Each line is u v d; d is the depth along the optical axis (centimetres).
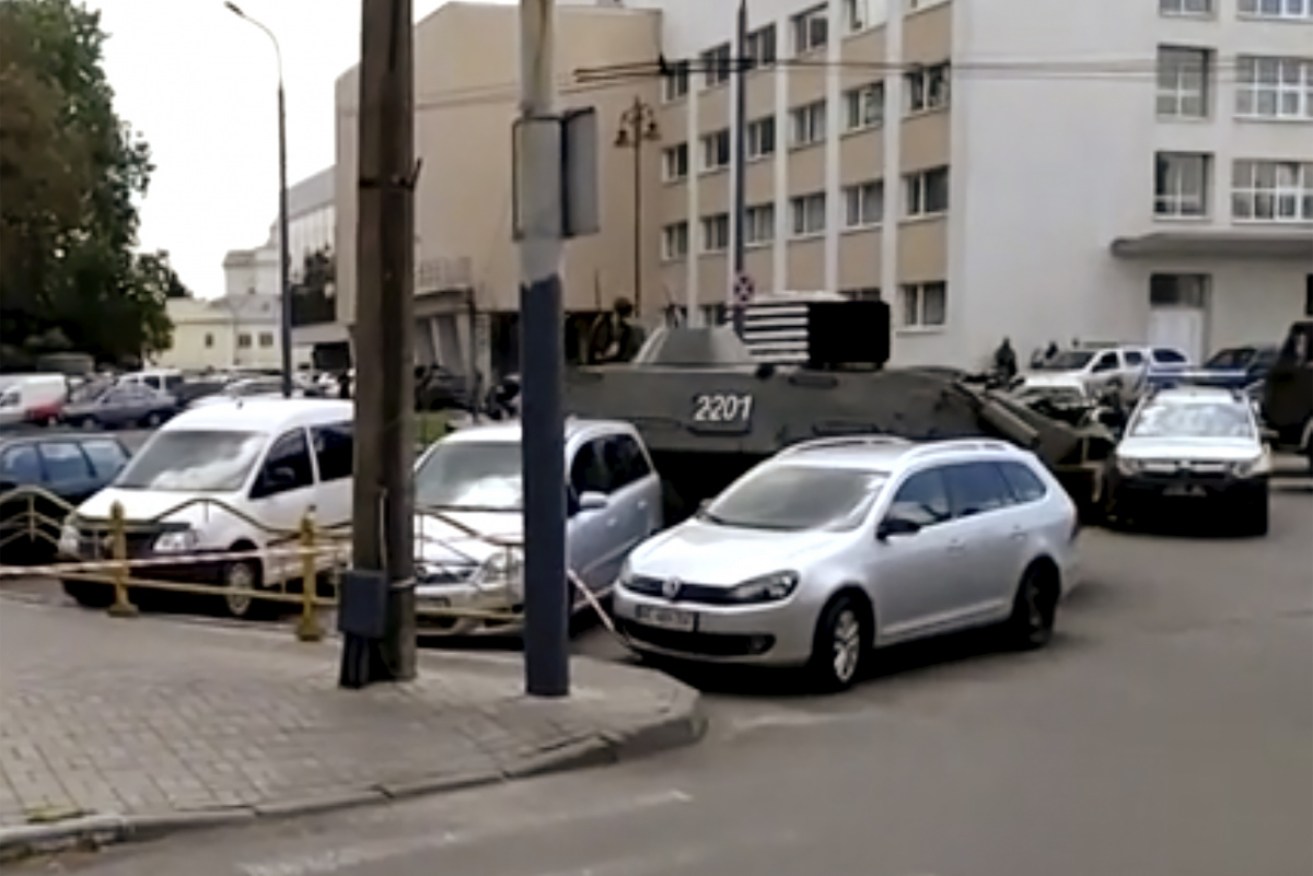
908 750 929
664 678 1091
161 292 7706
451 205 6338
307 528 1317
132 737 888
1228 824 754
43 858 694
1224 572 1745
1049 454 2073
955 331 4325
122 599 1446
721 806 789
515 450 1499
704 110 5725
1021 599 1297
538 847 711
